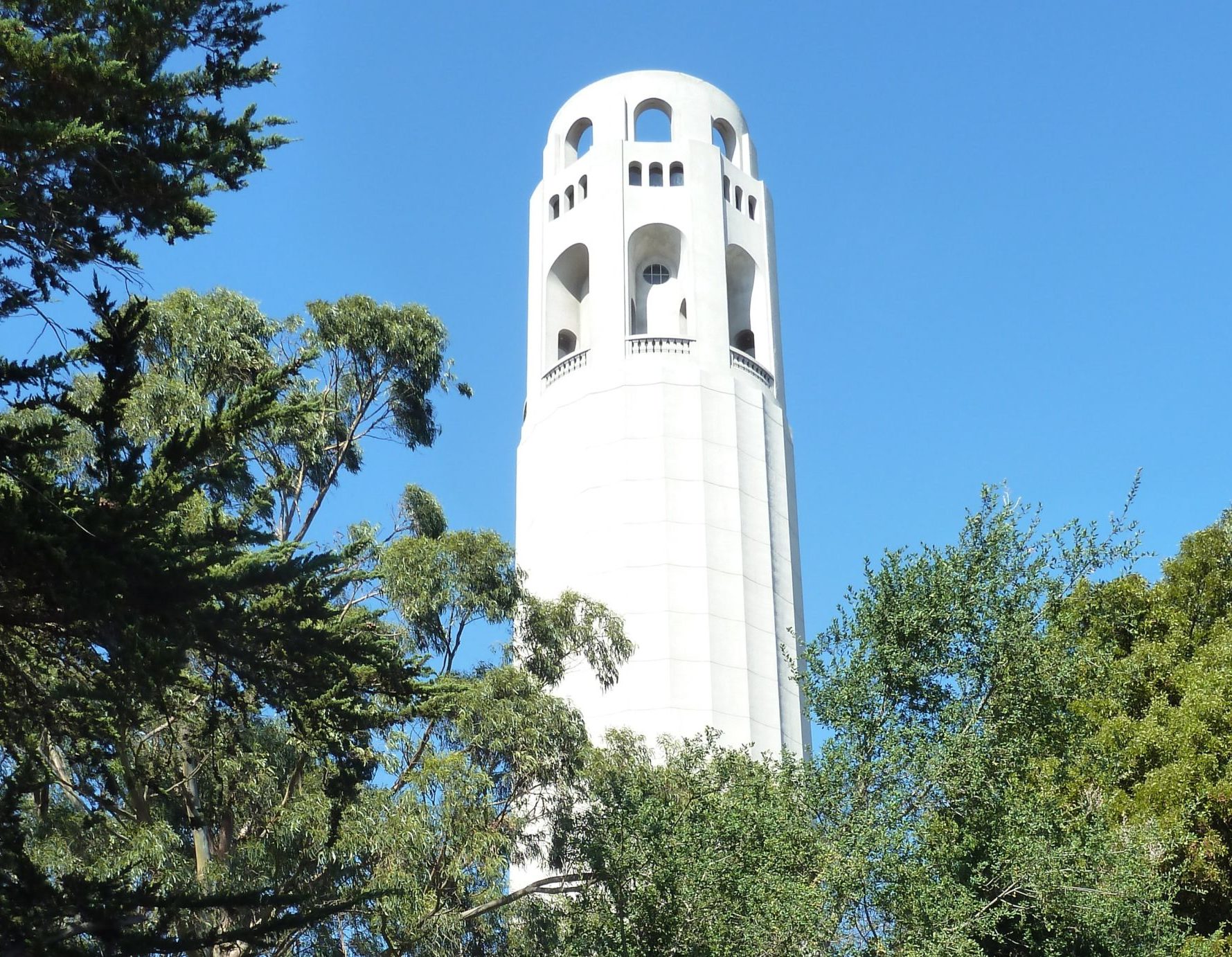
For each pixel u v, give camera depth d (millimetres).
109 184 19828
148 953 16562
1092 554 28766
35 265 19703
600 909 28406
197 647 18344
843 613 29078
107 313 18297
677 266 65375
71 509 17016
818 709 28500
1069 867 27203
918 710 28328
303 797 30469
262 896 17797
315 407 19266
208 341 37438
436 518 40344
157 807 29828
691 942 26953
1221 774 35125
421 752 33594
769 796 28250
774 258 68438
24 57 18734
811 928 25109
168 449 18156
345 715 19469
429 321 41469
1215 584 41062
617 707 55406
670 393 60844
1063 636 28922
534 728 33469
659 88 67938
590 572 58156
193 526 27000
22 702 19016
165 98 20016
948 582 28484
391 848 29875
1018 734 27750
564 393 62125
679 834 28469
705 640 56719
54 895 16172
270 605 18375
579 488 59844
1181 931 31688
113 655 17641
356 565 35594
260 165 20953
